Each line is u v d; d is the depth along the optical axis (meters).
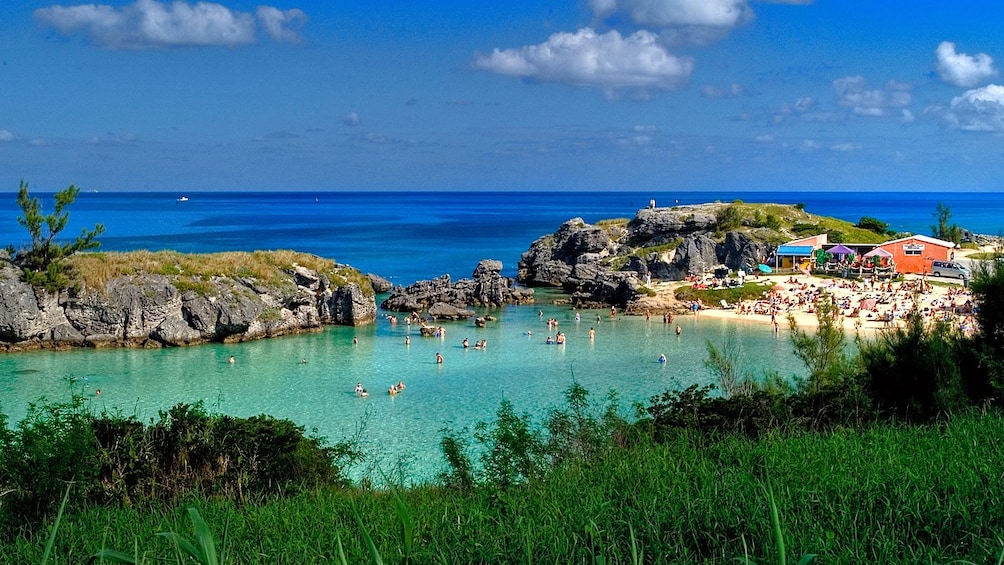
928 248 107.25
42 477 18.22
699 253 113.31
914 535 12.05
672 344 72.56
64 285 70.62
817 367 33.75
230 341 73.88
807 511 13.23
